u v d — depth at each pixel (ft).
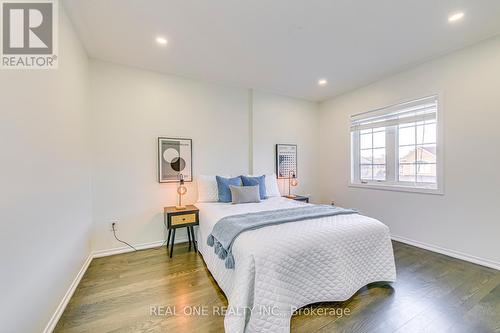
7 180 3.44
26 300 3.83
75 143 6.52
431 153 9.16
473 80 7.70
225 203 9.45
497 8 5.91
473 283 6.39
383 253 6.26
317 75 10.27
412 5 5.80
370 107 11.30
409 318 4.97
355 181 12.42
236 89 11.75
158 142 9.66
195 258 8.39
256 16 6.23
